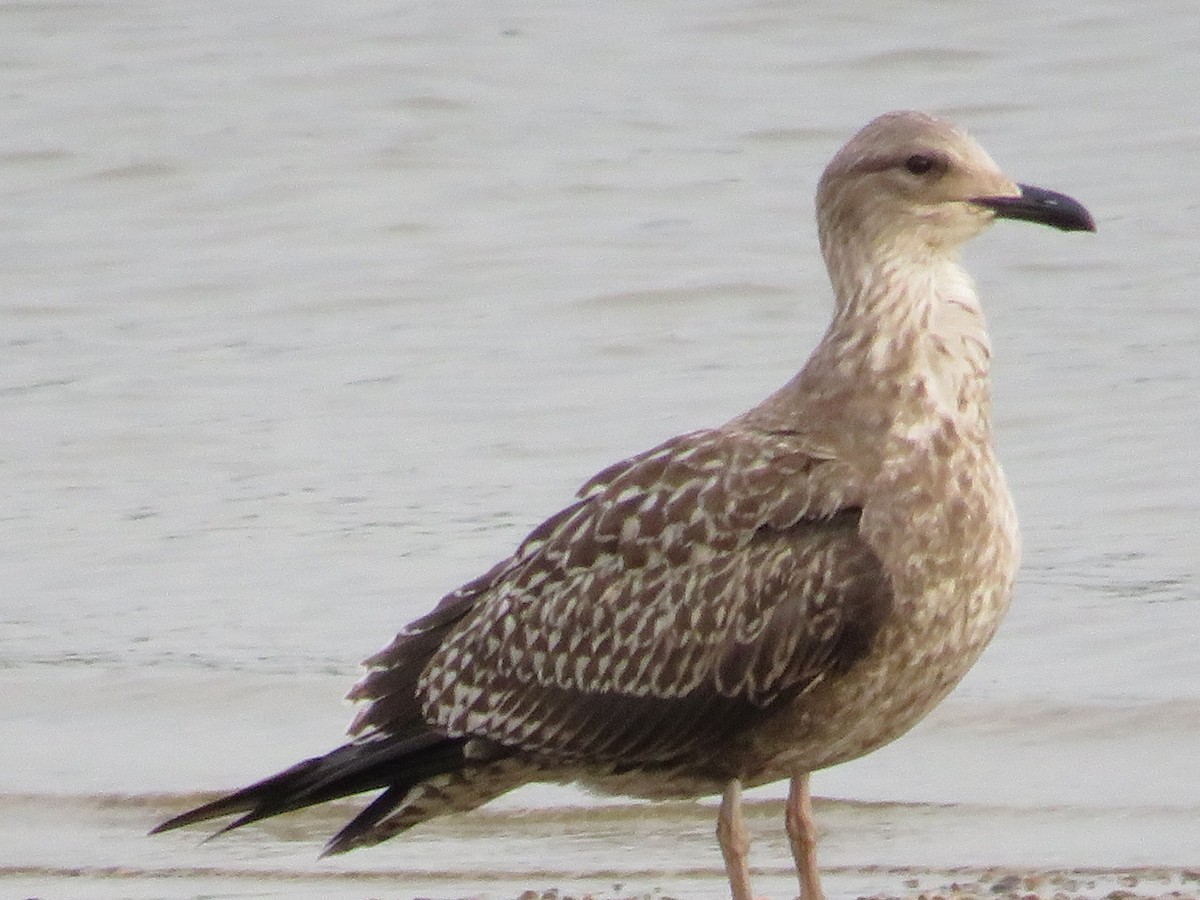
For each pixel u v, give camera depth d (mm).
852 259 10359
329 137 27719
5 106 28625
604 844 12242
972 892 11320
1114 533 16547
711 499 10273
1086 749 13328
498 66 30047
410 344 21438
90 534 17250
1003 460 17969
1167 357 20016
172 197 26125
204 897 11586
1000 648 14727
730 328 21625
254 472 18391
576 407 19578
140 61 30188
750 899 10547
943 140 10336
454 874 11805
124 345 21672
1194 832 12156
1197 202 24438
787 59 29906
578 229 24531
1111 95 28062
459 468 18328
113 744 13797
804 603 10031
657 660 10289
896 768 13172
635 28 31203
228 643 15219
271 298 22859
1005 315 21375
